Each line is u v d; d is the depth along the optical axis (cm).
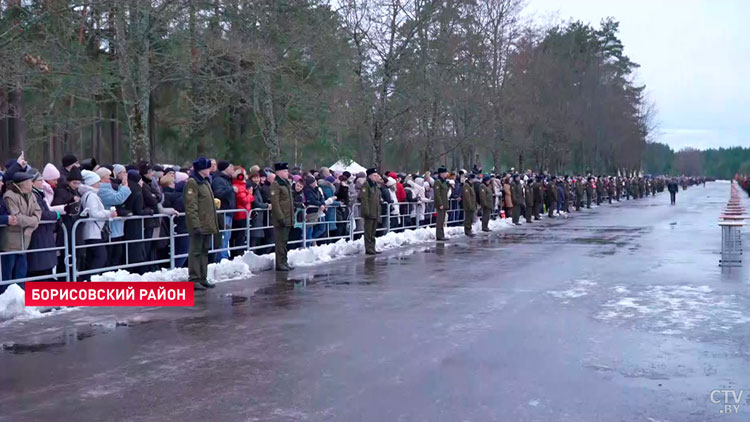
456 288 1222
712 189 11988
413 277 1365
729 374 674
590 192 4819
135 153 1948
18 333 862
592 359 729
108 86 1884
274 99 2530
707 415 558
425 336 837
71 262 1084
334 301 1087
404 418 551
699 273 1415
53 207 1056
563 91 5553
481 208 2712
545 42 5397
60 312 992
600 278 1348
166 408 578
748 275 1383
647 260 1661
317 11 2539
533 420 546
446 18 2917
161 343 806
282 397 605
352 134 3334
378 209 1808
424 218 2419
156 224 1241
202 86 2303
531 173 3634
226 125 2992
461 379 655
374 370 688
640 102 9262
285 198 1445
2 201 988
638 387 631
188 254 1213
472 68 3212
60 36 1767
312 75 2784
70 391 626
